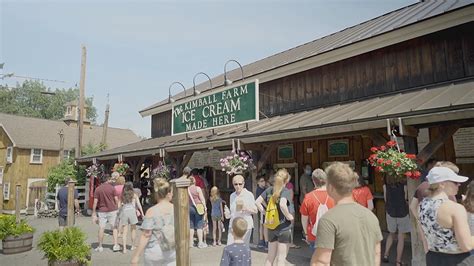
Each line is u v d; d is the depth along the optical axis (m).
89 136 34.84
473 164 7.09
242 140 8.40
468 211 3.41
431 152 5.45
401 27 7.97
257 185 8.50
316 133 6.80
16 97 61.97
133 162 14.95
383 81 8.77
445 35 7.70
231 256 4.18
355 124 6.14
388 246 6.41
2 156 28.81
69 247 6.12
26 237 8.66
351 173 2.68
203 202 8.29
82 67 19.59
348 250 2.41
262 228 8.14
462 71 7.36
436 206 3.10
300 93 10.96
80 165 19.16
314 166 10.24
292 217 5.08
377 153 5.54
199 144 9.78
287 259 6.84
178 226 3.88
